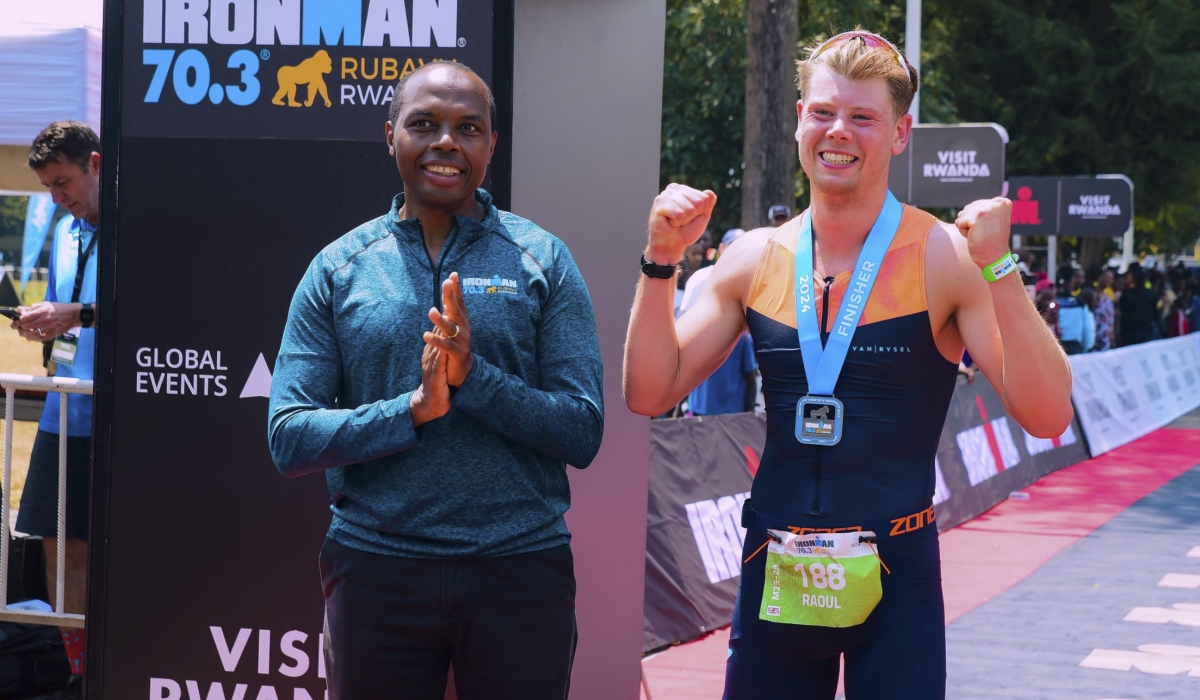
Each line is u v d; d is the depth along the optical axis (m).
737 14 14.69
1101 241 25.19
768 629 2.25
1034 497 9.23
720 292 2.38
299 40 2.98
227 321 3.03
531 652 2.26
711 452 5.65
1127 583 6.38
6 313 4.14
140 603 3.07
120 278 3.06
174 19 3.00
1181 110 23.47
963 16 23.14
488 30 2.91
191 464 3.05
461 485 2.23
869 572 2.14
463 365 2.12
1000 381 2.14
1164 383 15.20
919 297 2.19
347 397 2.33
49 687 4.25
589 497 3.44
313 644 3.02
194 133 3.02
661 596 4.98
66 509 4.04
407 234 2.32
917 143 10.58
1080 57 22.62
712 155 15.56
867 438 2.17
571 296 2.35
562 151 3.36
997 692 4.50
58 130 4.17
